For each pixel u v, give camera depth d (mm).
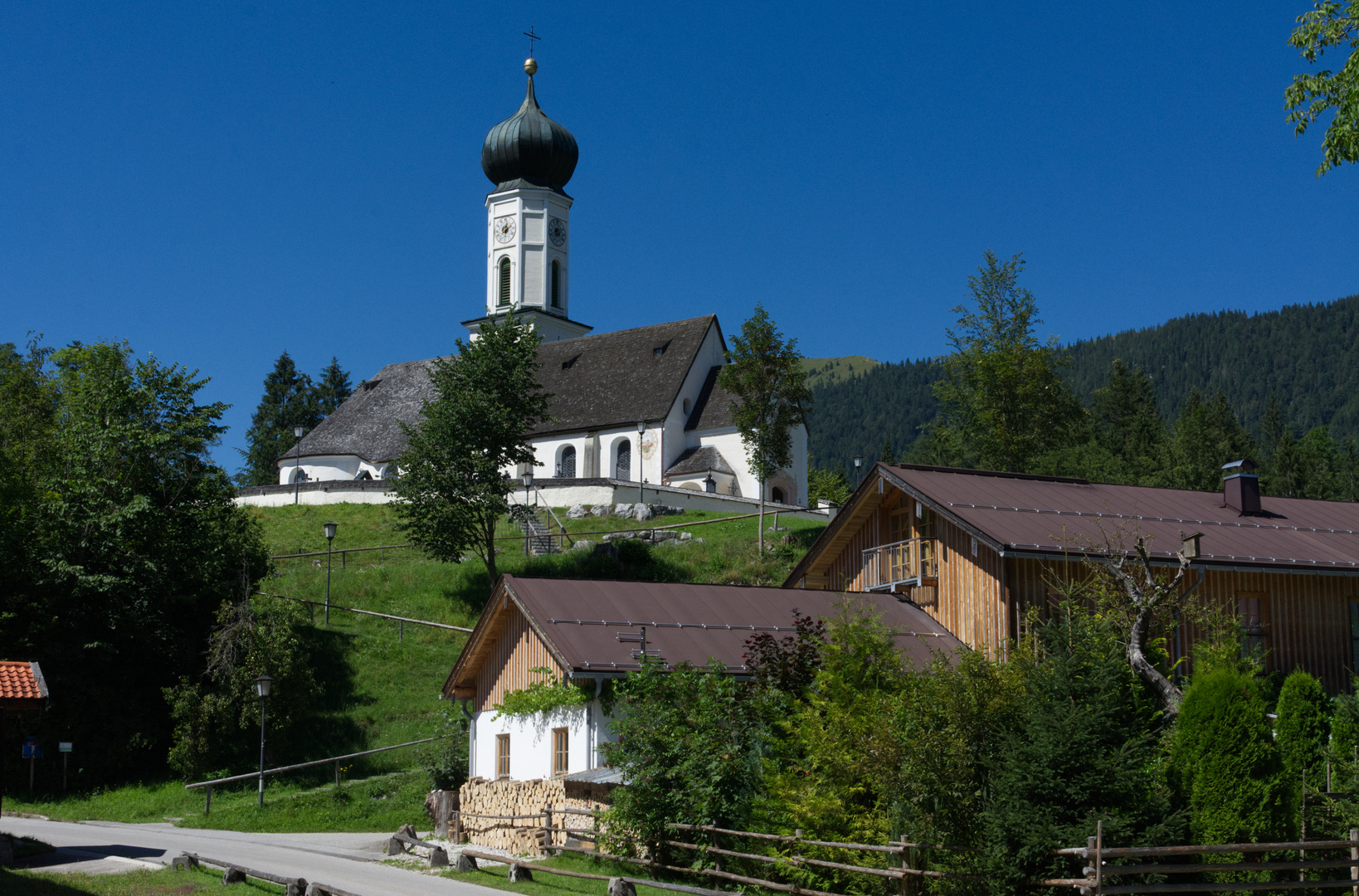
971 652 19594
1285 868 16672
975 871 17234
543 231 87125
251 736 40406
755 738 21172
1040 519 28109
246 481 115875
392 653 47156
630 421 72875
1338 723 20547
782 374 57375
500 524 62625
